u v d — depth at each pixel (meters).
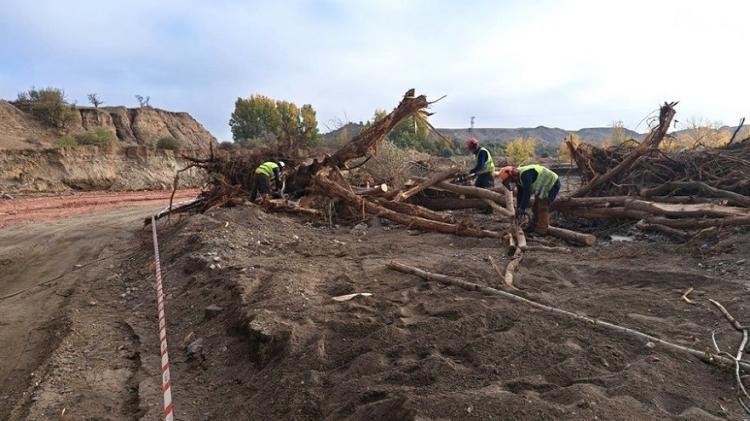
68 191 23.06
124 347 5.17
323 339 4.11
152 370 4.54
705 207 7.50
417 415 2.82
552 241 7.65
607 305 4.57
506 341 3.72
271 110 47.16
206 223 8.99
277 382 3.67
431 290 5.13
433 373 3.37
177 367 4.55
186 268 6.98
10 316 6.54
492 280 5.37
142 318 5.87
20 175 22.48
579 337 3.81
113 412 3.94
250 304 5.03
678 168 9.70
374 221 9.91
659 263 5.82
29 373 4.84
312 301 5.00
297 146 13.41
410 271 5.74
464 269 5.79
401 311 4.54
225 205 11.01
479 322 4.11
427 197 11.51
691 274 5.16
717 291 4.71
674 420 2.70
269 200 10.41
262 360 4.12
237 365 4.29
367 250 7.30
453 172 10.80
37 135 37.25
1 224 13.10
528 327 3.97
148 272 7.58
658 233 7.84
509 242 7.11
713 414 2.85
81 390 4.31
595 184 9.78
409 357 3.70
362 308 4.71
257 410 3.49
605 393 3.00
